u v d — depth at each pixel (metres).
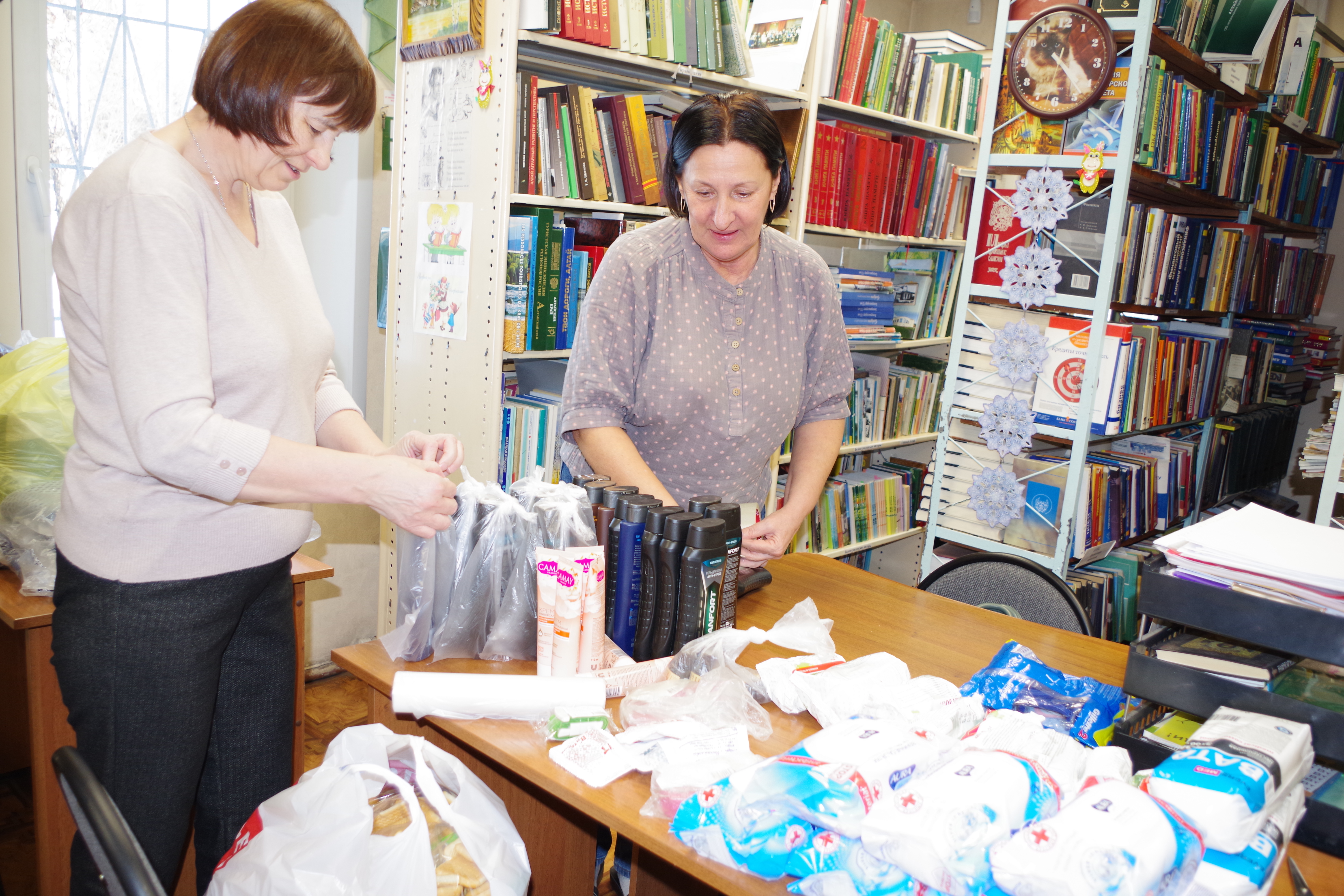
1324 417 4.53
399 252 2.32
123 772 1.10
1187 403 3.18
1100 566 2.93
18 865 1.89
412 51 2.16
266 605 1.26
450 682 1.02
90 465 1.07
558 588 1.06
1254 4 2.59
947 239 3.39
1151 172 2.58
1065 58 2.13
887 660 1.16
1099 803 0.71
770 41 2.58
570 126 2.16
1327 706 0.90
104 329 0.98
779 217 1.73
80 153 2.31
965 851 0.68
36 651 1.47
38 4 2.17
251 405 1.11
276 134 1.00
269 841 0.87
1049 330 2.26
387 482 1.01
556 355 2.21
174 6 2.42
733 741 0.96
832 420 1.76
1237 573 0.97
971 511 2.47
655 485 1.46
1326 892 0.81
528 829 1.36
